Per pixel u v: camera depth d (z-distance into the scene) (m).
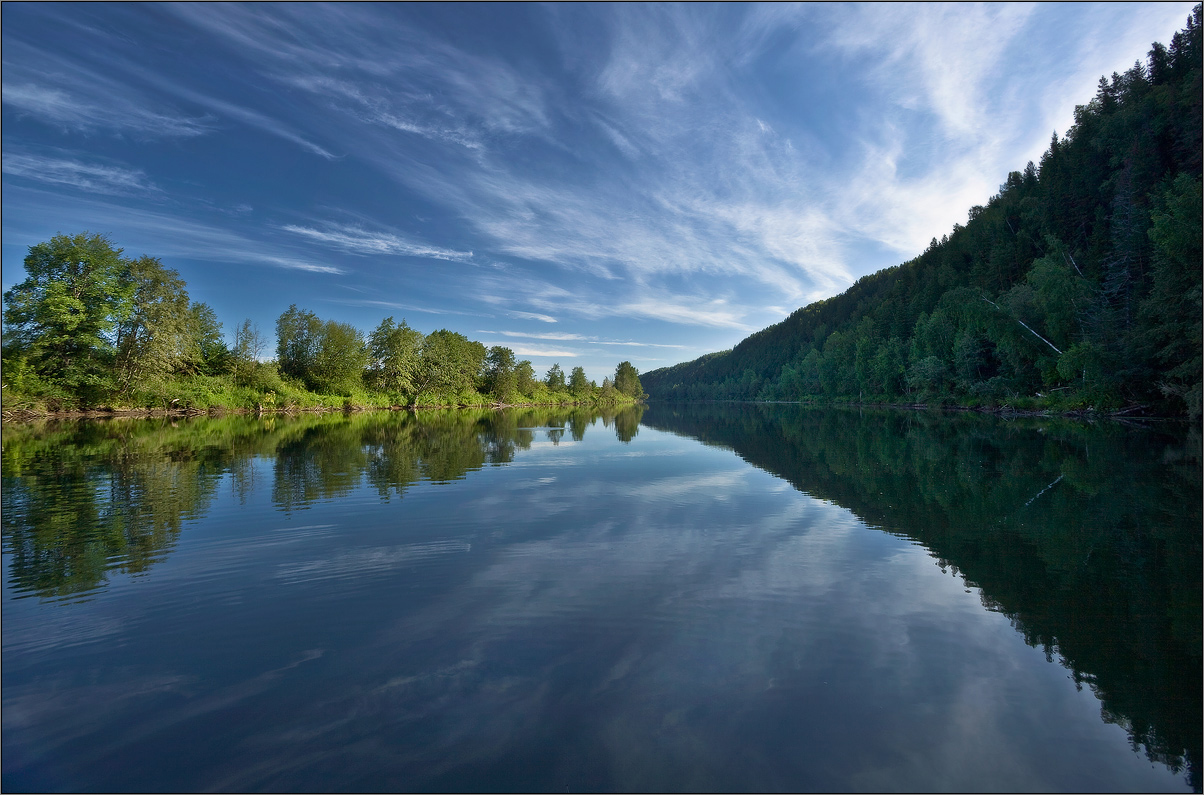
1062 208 67.50
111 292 47.25
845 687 5.17
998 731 4.54
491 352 117.62
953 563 8.81
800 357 151.38
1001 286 71.44
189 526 11.18
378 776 3.97
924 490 14.98
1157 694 5.07
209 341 65.38
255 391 65.44
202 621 6.72
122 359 49.66
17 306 43.06
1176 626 6.49
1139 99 71.25
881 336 99.00
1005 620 6.69
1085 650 5.92
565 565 8.74
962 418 47.66
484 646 5.99
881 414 59.66
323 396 76.06
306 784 3.91
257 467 19.17
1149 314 36.31
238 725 4.62
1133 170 52.06
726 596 7.42
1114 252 46.94
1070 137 92.00
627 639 6.14
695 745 4.29
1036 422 39.38
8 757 4.23
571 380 154.75
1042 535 10.42
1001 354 57.56
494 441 30.80
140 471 18.16
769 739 4.38
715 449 26.42
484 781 3.90
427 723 4.60
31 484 15.71
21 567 8.71
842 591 7.61
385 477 17.30
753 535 10.55
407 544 9.91
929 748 4.30
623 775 3.94
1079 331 45.75
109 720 4.71
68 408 46.75
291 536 10.45
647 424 50.34
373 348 89.25
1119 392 39.81
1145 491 14.12
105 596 7.54
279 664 5.64
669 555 9.27
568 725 4.55
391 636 6.26
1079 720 4.70
